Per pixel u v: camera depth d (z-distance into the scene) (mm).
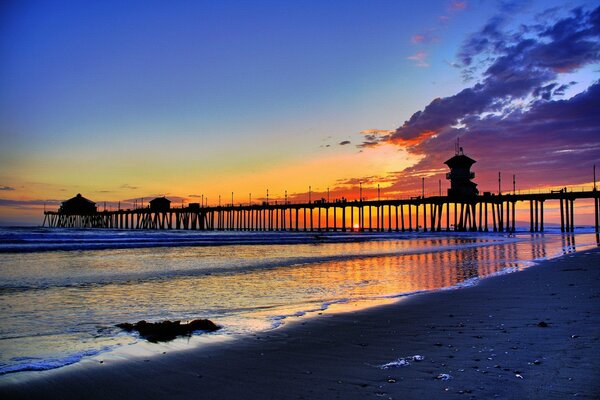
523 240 54438
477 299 11109
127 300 12156
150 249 34281
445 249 36719
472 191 90500
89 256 27188
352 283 15672
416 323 8398
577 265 19281
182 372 5590
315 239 57781
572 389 4426
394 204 99875
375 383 4934
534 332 7043
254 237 58969
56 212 185000
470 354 5922
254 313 9930
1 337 7750
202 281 16406
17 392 4941
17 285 15031
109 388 5055
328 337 7402
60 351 6699
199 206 140250
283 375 5379
